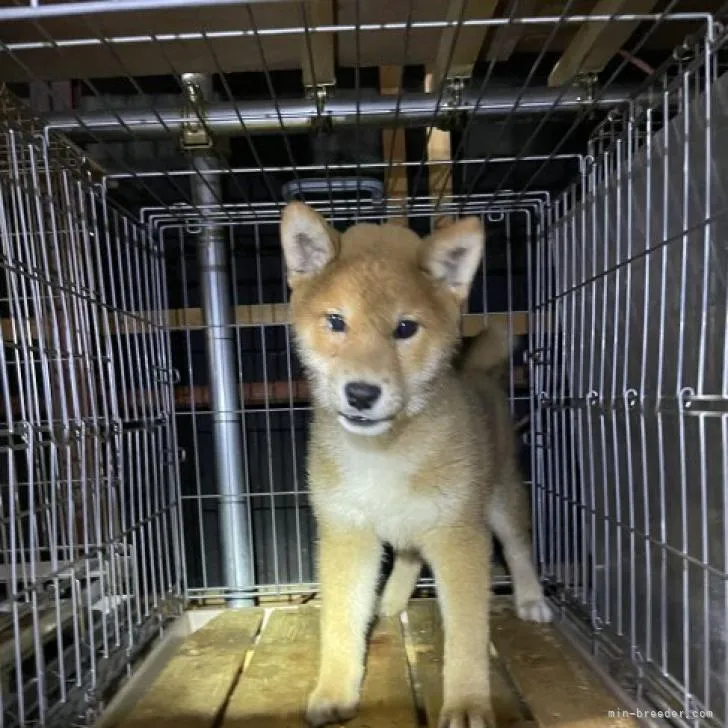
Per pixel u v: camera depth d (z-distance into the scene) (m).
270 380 1.13
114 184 0.93
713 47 0.59
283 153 1.11
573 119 0.91
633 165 0.75
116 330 0.88
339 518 0.71
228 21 0.80
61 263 0.77
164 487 0.97
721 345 0.58
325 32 0.69
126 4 0.46
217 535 1.12
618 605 0.75
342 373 0.61
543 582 0.98
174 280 1.12
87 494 0.75
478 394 0.84
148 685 0.74
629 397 0.74
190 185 1.05
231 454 1.02
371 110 0.82
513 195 0.99
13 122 0.72
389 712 0.66
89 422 0.76
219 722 0.66
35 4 0.47
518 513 0.89
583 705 0.65
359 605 0.71
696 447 0.62
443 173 1.06
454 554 0.68
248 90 1.10
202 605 1.00
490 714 0.62
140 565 0.87
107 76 0.96
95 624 0.77
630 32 0.74
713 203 0.58
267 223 1.01
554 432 0.97
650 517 0.71
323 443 0.71
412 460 0.68
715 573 0.51
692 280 0.63
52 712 0.62
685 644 0.57
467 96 0.82
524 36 0.92
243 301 1.13
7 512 0.86
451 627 0.66
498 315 1.06
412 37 0.86
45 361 0.67
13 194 0.74
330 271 0.67
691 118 0.63
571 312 0.91
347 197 1.06
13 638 0.70
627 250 0.75
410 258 0.68
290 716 0.66
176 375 1.03
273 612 0.94
